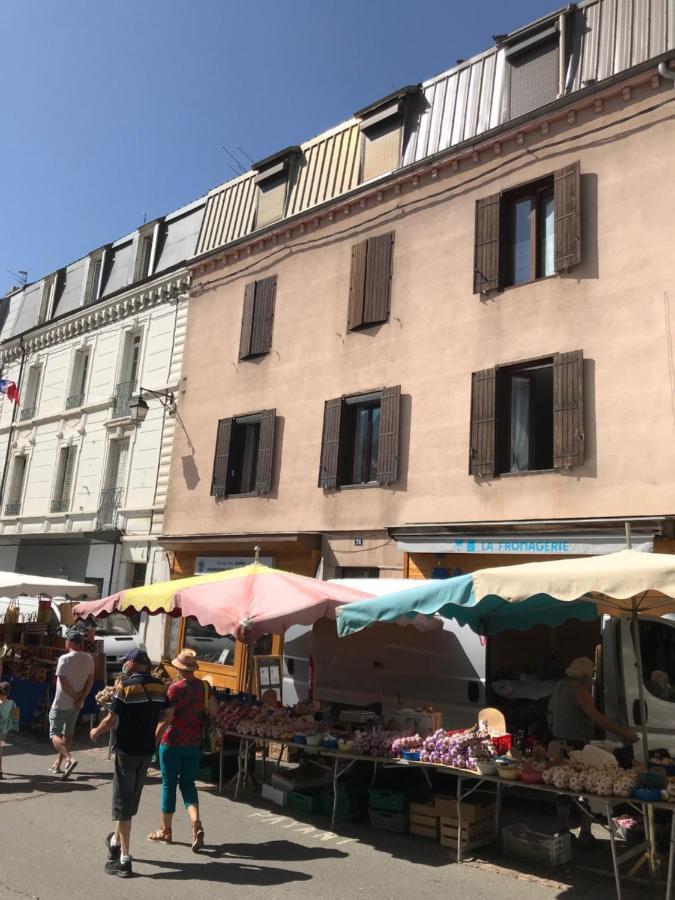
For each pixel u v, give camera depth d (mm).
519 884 5852
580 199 11422
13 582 13109
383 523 13109
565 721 7883
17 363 25812
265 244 17047
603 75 11648
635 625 6875
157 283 19922
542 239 12227
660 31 11141
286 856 6406
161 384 19125
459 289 12852
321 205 15609
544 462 11578
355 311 14422
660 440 10008
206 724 9008
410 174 13977
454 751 6695
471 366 12391
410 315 13547
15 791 8352
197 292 18750
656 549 9641
